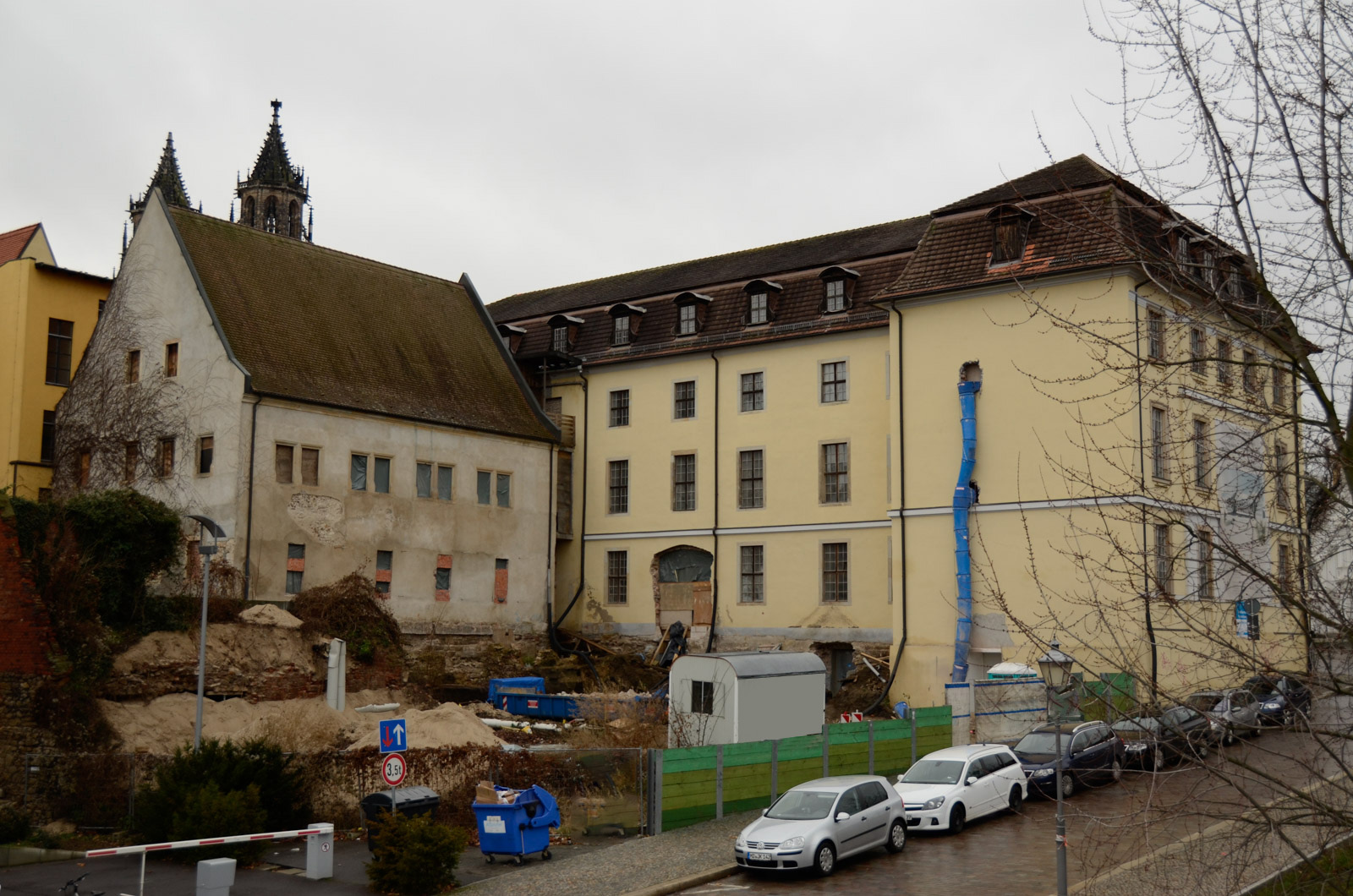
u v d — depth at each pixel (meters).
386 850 18.80
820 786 21.23
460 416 44.16
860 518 42.28
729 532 45.50
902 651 37.97
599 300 53.31
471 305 50.84
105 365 40.66
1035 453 35.62
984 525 36.34
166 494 37.94
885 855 21.25
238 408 36.53
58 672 26.00
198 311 38.31
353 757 23.89
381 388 41.94
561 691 41.91
